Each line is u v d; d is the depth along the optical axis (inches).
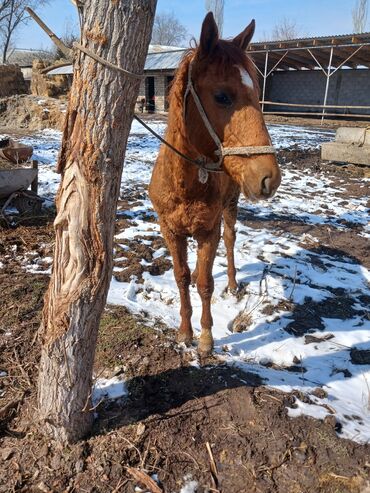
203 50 92.6
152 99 1160.2
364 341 148.3
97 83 78.3
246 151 88.5
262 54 979.3
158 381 119.8
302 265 202.8
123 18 75.7
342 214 285.9
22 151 296.4
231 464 98.2
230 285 174.9
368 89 1023.6
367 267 206.1
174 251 129.0
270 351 141.1
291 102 1165.7
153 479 93.8
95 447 99.7
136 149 491.5
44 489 91.3
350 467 97.7
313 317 161.3
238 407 111.5
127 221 246.7
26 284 165.9
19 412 108.3
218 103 91.4
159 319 152.0
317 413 111.3
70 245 87.1
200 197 112.7
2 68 928.3
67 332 90.9
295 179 382.3
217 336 146.8
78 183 83.5
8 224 222.4
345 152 421.1
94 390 114.7
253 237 236.5
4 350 130.6
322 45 845.2
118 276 180.4
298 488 93.2
